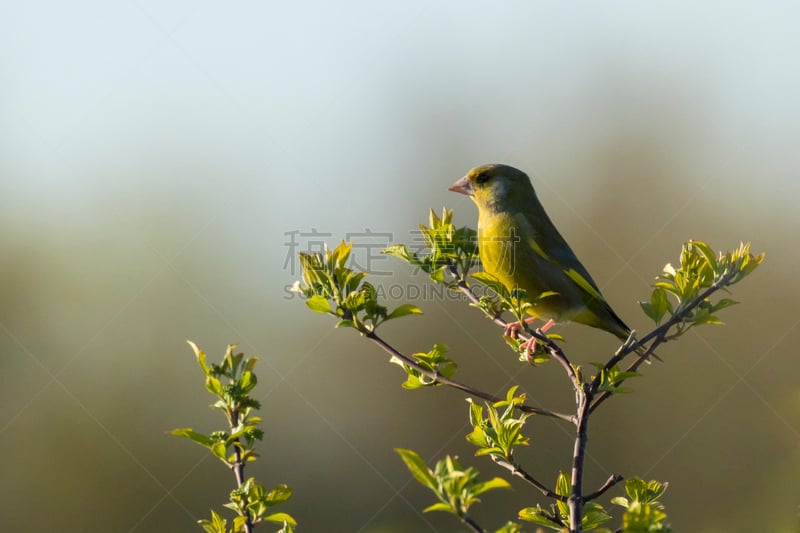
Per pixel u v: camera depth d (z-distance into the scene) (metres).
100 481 14.41
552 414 5.10
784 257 16.48
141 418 14.85
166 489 14.35
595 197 18.09
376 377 15.84
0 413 14.58
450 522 14.20
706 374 15.50
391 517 14.67
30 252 15.50
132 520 14.20
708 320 5.00
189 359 15.38
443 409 15.59
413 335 15.86
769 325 15.92
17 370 14.90
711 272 5.09
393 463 15.20
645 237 17.47
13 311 15.14
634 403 15.32
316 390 15.73
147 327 15.48
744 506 6.38
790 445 12.38
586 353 15.94
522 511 5.18
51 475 14.38
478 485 3.38
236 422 4.86
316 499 14.88
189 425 14.85
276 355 15.80
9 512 14.10
